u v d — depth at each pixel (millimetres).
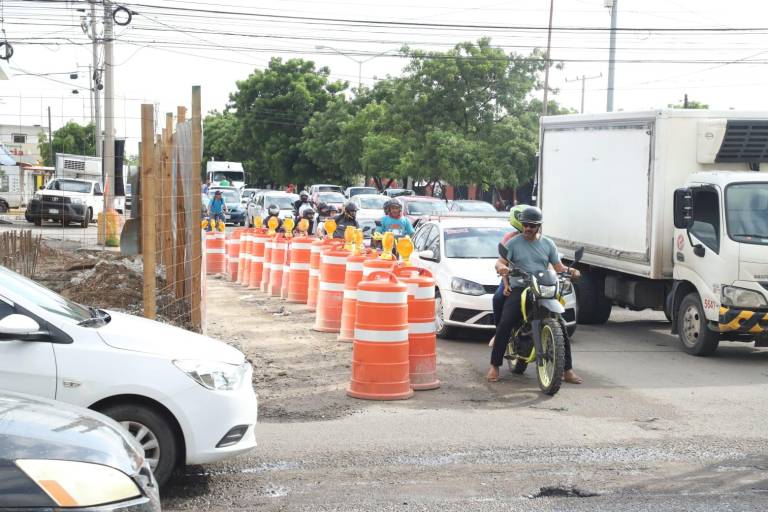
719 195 13047
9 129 127438
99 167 52531
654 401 10320
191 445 6672
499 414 9617
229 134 98000
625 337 15430
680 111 14094
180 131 13477
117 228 26172
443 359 12867
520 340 11328
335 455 7992
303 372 11672
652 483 7281
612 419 9430
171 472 6699
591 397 10508
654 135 14195
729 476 7473
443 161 48781
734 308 12688
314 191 55938
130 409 6602
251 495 6914
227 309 18094
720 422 9328
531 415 9586
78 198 34312
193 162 12359
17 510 4105
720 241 12891
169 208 14125
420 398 10398
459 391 10805
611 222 15547
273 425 9031
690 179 13883
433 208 32531
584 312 16828
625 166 15086
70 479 4270
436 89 51625
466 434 8742
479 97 50938
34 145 126125
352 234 15781
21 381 6371
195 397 6676
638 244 14680
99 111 44031
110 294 14188
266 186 100062
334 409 9750
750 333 12797
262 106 83375
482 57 50688
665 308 15117
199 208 12570
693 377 11789
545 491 7070
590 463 7832
